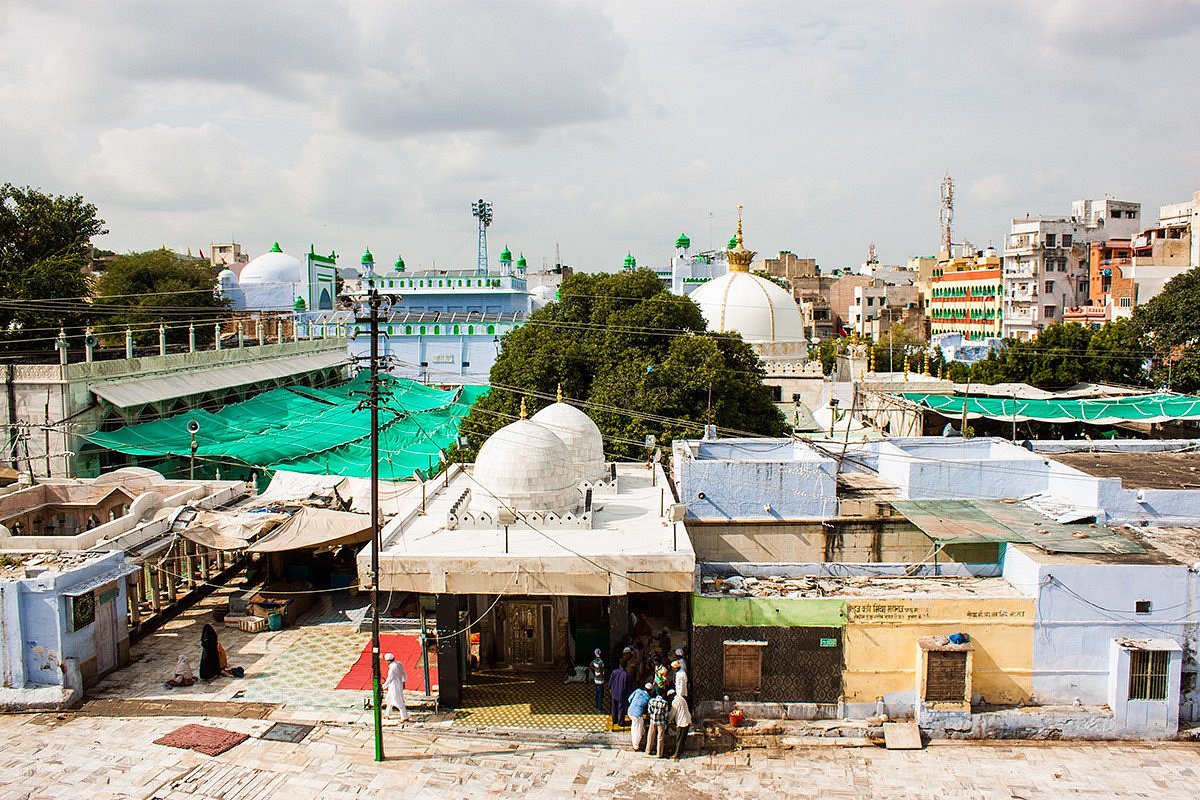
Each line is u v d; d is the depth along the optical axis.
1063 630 18.73
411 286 75.94
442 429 46.12
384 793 16.53
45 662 19.69
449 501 24.67
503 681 21.09
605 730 18.77
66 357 33.53
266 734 18.59
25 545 22.19
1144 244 79.50
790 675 19.00
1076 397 47.38
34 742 18.11
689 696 19.23
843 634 18.88
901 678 18.92
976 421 47.66
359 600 26.08
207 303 65.25
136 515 24.52
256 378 46.75
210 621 24.66
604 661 20.84
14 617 19.41
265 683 20.92
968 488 24.33
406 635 23.58
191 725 18.88
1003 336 85.50
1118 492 22.59
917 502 23.48
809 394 54.25
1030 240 83.44
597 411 37.19
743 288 58.47
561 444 23.47
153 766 17.23
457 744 18.36
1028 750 18.09
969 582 20.45
